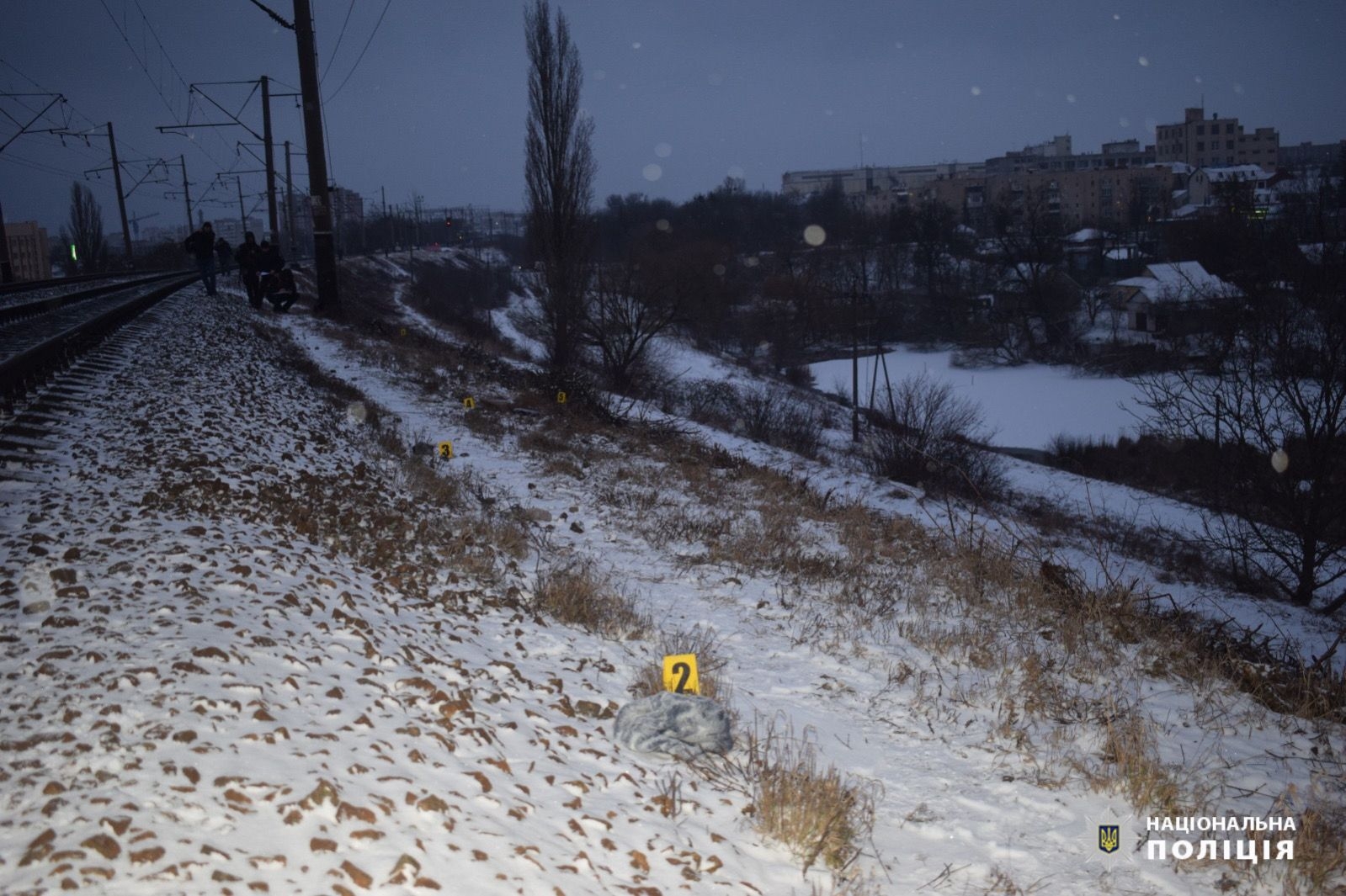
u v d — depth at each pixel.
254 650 4.73
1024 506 26.67
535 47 32.72
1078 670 7.73
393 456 13.58
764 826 4.71
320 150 31.45
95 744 3.59
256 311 29.52
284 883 3.07
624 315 36.44
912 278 92.62
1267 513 19.88
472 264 117.38
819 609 9.32
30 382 10.80
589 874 3.72
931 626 8.87
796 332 71.88
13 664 4.22
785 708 6.59
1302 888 4.64
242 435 10.23
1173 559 20.95
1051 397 58.94
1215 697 7.36
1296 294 18.83
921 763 5.91
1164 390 20.39
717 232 106.69
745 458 22.27
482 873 3.44
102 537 5.99
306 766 3.78
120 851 3.01
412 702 4.77
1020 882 4.57
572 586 8.41
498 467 15.38
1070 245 98.69
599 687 6.34
